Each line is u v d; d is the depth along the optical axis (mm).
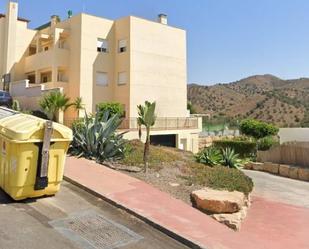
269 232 9109
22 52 35000
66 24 31328
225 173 12930
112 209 7578
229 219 8625
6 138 7305
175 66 34250
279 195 15242
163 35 33250
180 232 6602
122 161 12789
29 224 6273
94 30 30406
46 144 7262
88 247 5680
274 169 23812
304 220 10820
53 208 7211
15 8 34656
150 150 15656
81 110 28469
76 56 29922
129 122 28766
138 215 7250
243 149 32844
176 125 32562
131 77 30422
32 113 23891
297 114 89438
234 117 97250
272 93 109438
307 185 19031
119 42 31781
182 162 14242
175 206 8273
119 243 5988
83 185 8766
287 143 27781
